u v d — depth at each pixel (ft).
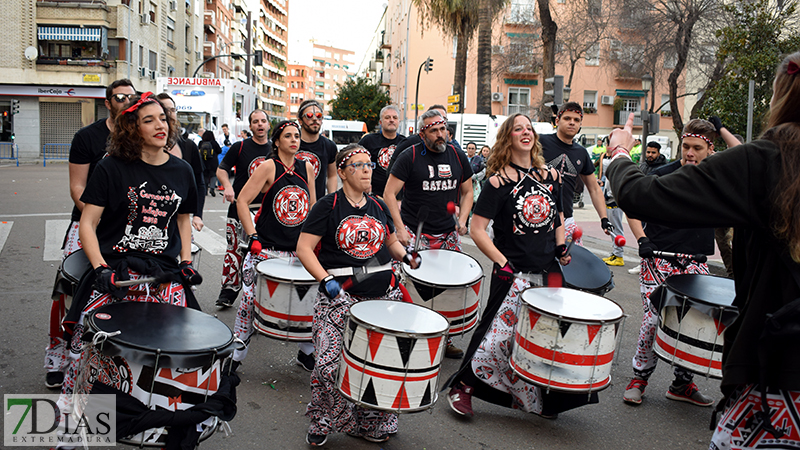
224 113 75.31
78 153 13.28
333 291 10.80
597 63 133.28
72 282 10.81
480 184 47.80
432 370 10.16
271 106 375.25
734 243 7.08
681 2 67.41
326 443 12.01
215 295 22.65
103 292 9.77
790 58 6.53
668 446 12.57
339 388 10.66
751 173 6.29
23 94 113.80
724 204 6.38
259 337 18.52
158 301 10.58
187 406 8.29
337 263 11.64
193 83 74.64
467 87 137.59
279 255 15.62
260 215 15.89
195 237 34.32
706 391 15.64
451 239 18.74
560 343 10.85
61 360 13.55
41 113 115.44
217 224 39.70
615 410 14.38
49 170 83.97
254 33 306.35
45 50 115.85
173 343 8.21
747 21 42.32
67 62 114.11
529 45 117.70
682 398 14.99
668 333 12.87
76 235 13.43
